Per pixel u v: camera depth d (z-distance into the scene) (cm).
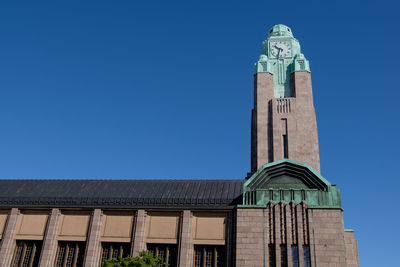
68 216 3978
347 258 3453
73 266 3750
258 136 6228
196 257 3622
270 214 3478
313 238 3303
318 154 6072
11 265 3844
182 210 3778
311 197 3506
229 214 3681
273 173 3762
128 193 4088
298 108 6266
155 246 3728
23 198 4125
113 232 3822
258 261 3309
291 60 6912
